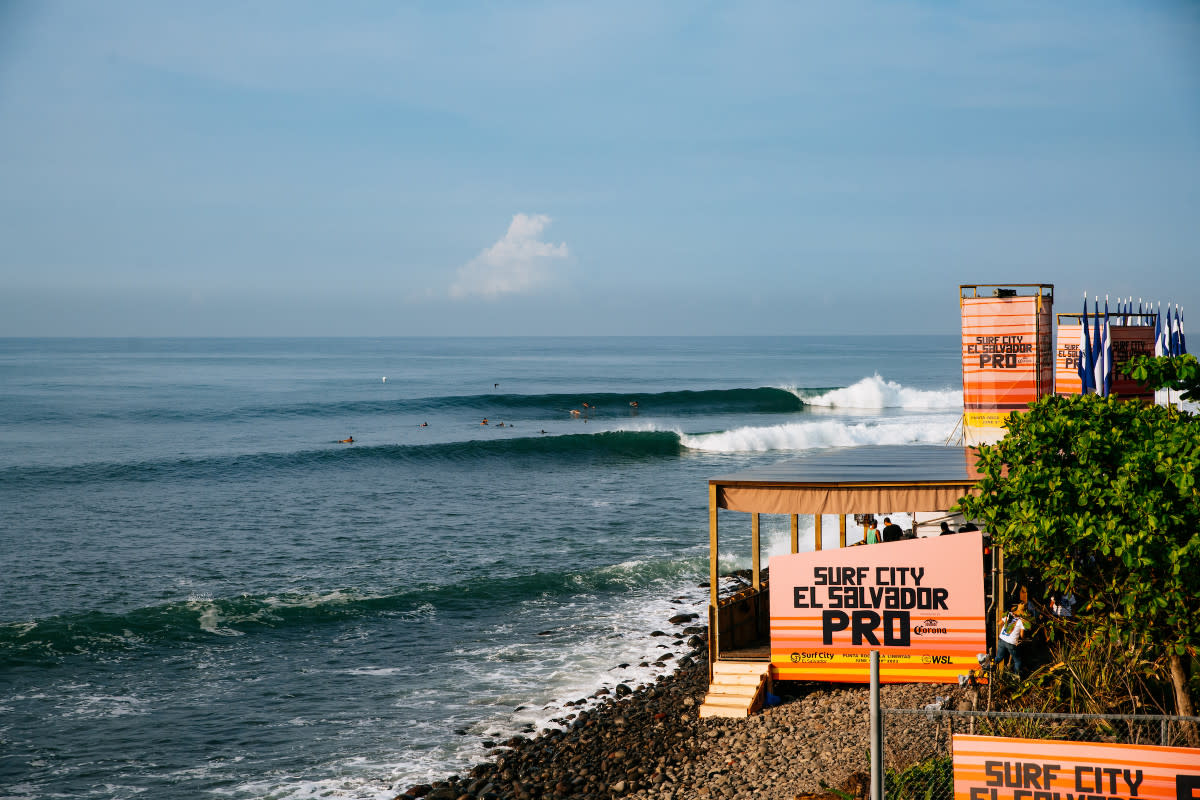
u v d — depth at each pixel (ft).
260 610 66.59
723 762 38.24
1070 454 31.86
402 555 85.15
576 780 39.01
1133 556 27.12
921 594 39.99
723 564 80.94
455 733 46.21
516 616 67.15
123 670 55.31
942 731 36.01
